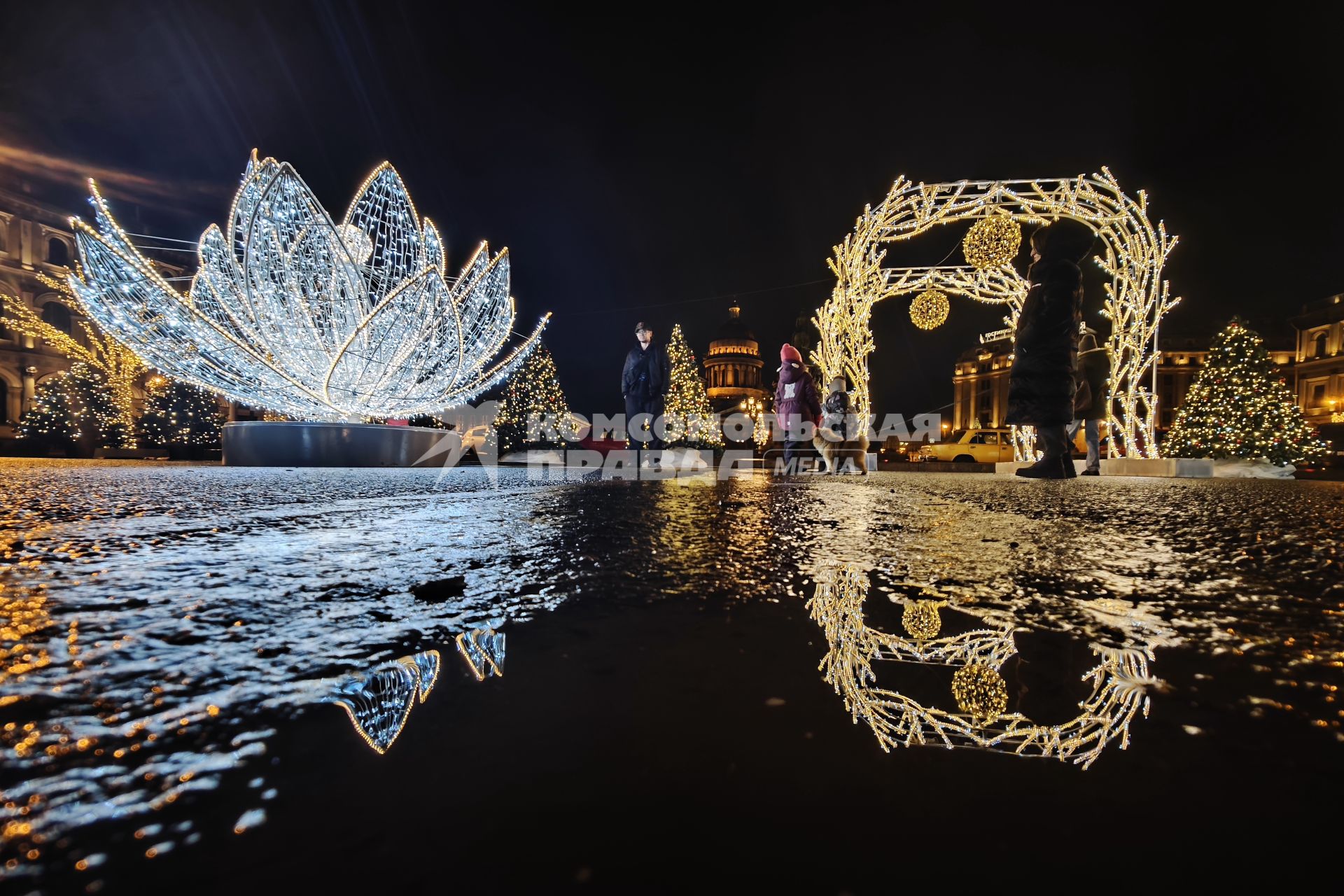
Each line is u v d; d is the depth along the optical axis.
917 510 3.62
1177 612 1.19
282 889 0.36
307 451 11.89
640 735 0.61
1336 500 4.88
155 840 0.42
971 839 0.42
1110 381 13.66
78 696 0.70
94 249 9.58
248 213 11.14
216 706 0.68
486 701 0.70
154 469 8.88
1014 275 15.55
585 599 1.26
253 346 11.95
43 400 22.56
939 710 0.69
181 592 1.32
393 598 1.27
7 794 0.48
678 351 34.78
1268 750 0.59
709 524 2.81
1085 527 2.80
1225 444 14.47
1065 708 0.69
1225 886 0.36
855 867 0.38
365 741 0.59
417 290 12.24
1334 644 0.96
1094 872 0.38
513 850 0.41
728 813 0.46
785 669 0.82
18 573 1.52
